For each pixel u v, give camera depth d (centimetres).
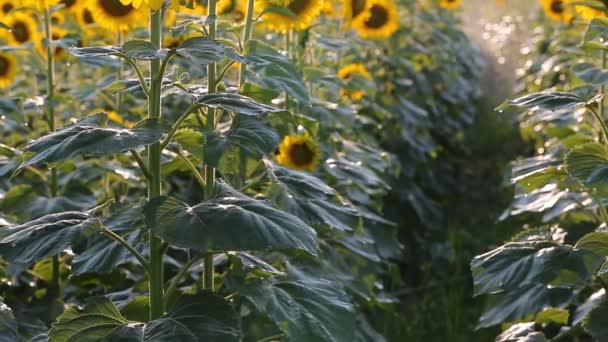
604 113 493
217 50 279
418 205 765
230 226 259
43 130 591
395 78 867
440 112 1008
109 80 551
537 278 333
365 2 578
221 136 298
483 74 1438
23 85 719
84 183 497
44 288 474
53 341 272
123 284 450
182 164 363
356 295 514
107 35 688
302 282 319
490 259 347
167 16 684
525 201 455
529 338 380
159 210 268
